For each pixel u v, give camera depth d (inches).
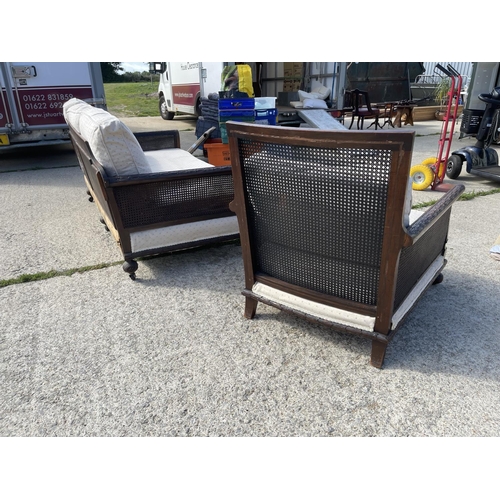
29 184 228.7
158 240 120.9
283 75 378.3
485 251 136.6
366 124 438.6
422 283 95.6
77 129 140.6
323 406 75.6
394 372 83.7
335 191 73.0
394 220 68.9
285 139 72.6
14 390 79.9
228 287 117.9
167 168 154.9
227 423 72.5
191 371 84.7
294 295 90.9
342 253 79.0
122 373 84.3
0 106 249.4
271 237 88.9
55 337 95.7
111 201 111.0
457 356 87.8
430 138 343.9
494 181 222.8
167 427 71.8
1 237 153.6
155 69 447.8
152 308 107.4
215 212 126.0
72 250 142.3
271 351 90.6
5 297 112.6
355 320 82.6
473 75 313.7
